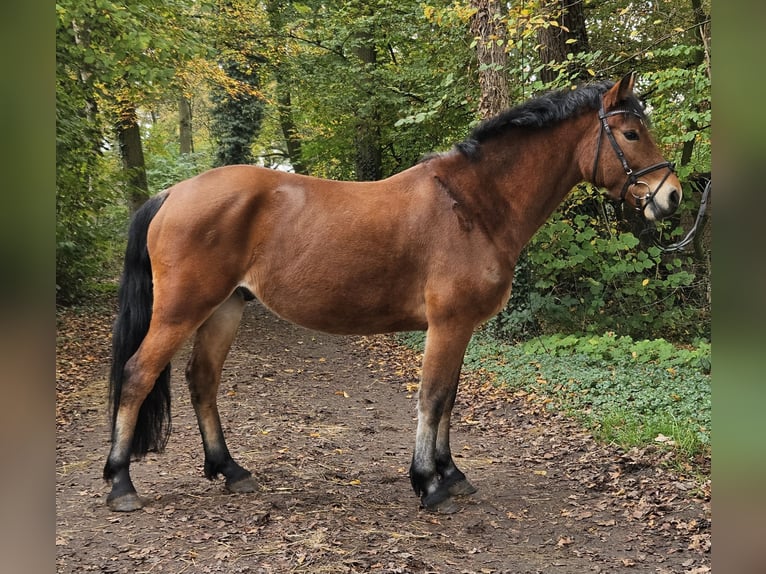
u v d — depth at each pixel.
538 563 3.16
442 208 3.71
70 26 8.30
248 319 12.36
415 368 8.63
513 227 3.84
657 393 5.85
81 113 10.37
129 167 14.70
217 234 3.58
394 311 3.75
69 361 7.88
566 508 3.92
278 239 3.64
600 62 8.60
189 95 12.16
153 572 2.89
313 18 14.29
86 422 5.70
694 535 3.45
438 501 3.77
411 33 13.30
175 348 3.61
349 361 9.25
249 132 19.72
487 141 3.89
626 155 3.79
